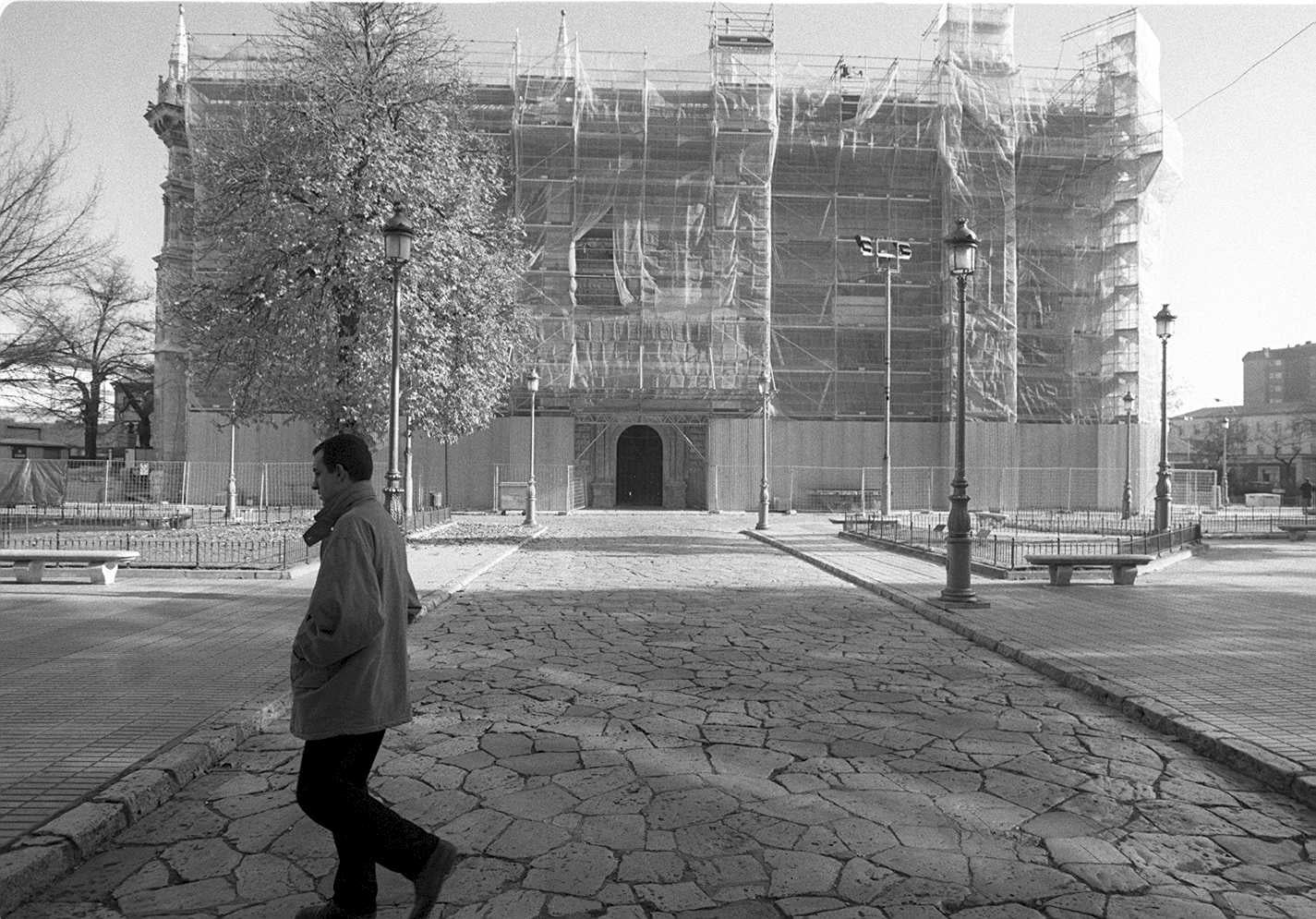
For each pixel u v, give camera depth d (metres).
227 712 5.75
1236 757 4.99
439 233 19.08
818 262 37.22
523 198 34.81
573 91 34.53
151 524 22.75
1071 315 37.56
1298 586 12.95
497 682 6.97
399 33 20.31
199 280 22.42
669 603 11.40
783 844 3.90
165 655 7.69
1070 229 37.78
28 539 18.44
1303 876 3.64
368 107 19.06
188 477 26.30
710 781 4.70
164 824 4.14
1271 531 24.44
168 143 39.06
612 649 8.32
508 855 3.78
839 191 37.22
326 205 18.36
